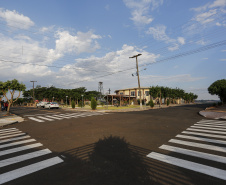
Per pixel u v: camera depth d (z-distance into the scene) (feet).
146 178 8.52
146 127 25.29
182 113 52.70
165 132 21.08
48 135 20.57
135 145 15.01
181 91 182.70
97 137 18.78
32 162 11.08
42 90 180.34
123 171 9.44
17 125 31.55
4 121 36.04
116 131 22.29
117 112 60.23
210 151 12.79
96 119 37.47
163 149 13.56
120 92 166.91
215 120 33.91
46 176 8.96
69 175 9.02
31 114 56.08
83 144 15.74
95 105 74.90
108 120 35.12
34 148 14.58
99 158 11.71
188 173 9.04
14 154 12.88
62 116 47.03
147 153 12.61
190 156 11.73
